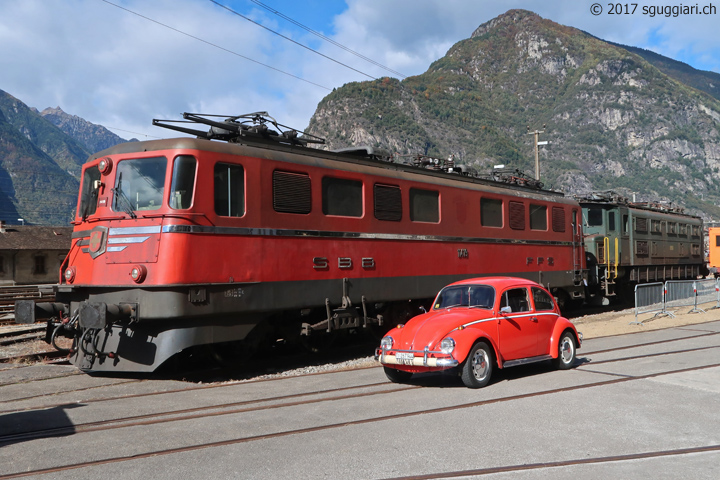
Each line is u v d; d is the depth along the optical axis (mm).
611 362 10359
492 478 4652
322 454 5363
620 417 6531
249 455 5383
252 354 11102
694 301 20703
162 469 5031
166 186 9438
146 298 9195
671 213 31469
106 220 9836
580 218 20109
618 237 24125
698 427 6090
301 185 11188
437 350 8141
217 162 9883
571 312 21453
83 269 10070
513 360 8922
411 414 6840
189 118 10461
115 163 10008
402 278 13164
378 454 5324
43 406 7664
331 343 12648
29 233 48719
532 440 5688
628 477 4625
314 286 11234
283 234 10727
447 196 14617
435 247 14117
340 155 12516
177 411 7254
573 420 6426
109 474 4926
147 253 9289
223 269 9742
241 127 10875
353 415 6879
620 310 23250
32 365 10844
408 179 13547
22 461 5316
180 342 9359
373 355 12422
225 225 9828
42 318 10297
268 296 10398
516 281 9570
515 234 16859
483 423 6359
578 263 19688
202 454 5441
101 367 9688
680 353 11188
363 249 12312
